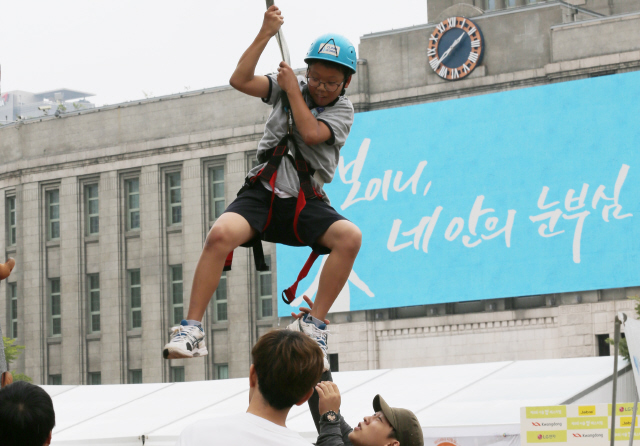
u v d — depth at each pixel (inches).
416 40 1616.6
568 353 1448.1
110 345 1748.3
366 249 1594.5
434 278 1542.8
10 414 133.3
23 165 1861.5
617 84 1464.1
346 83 177.2
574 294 1460.4
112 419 645.3
